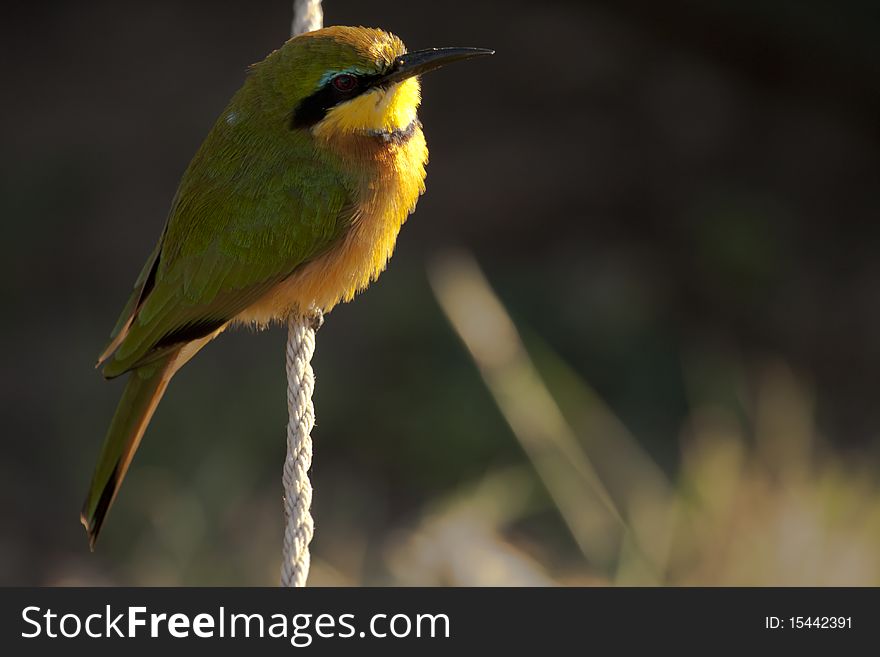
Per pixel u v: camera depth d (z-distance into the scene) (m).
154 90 18.00
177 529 10.70
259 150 6.80
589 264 14.95
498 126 17.17
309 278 6.89
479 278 8.06
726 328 14.17
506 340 8.00
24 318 14.73
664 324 14.11
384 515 11.45
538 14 18.33
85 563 10.97
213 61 18.39
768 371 13.26
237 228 6.77
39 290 15.15
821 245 15.17
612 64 17.67
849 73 15.70
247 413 12.52
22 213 16.02
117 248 15.63
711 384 12.73
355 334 13.66
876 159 16.22
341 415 12.66
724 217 15.31
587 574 9.14
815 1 15.51
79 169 16.62
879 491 9.43
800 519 8.59
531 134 17.02
